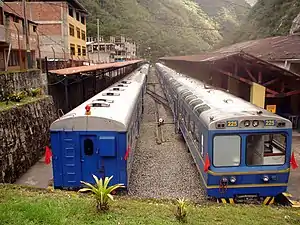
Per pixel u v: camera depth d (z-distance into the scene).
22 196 6.94
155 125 21.03
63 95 20.31
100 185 6.50
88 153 9.35
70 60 26.00
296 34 26.92
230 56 15.41
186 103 13.85
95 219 5.80
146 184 10.91
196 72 29.31
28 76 16.19
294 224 6.38
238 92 18.91
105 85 30.31
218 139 8.51
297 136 17.33
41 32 29.77
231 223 6.18
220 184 8.66
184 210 6.23
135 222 5.74
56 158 9.39
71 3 31.80
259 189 8.79
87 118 9.15
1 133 10.98
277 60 18.17
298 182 11.02
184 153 14.59
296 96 19.62
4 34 17.39
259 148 8.62
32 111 14.38
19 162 12.11
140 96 19.61
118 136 9.23
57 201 6.65
